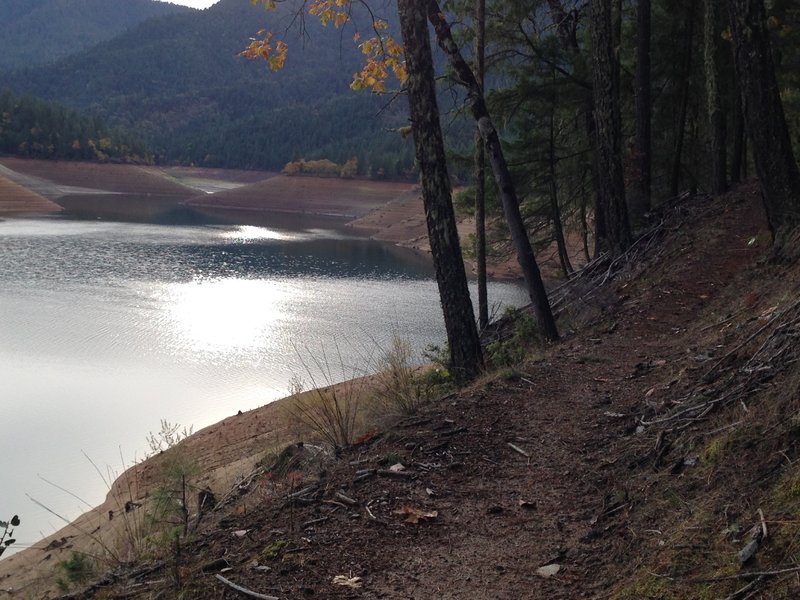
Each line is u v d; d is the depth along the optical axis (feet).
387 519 15.23
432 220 31.78
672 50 65.62
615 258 48.32
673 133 68.33
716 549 10.89
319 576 12.95
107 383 81.92
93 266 180.65
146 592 12.92
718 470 13.23
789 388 13.85
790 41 61.36
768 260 31.73
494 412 22.02
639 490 14.64
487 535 14.47
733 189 53.16
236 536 14.73
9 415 69.97
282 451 21.85
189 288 151.64
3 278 155.43
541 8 68.13
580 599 11.75
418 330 110.93
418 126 31.22
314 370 86.12
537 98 67.10
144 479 33.30
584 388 24.06
